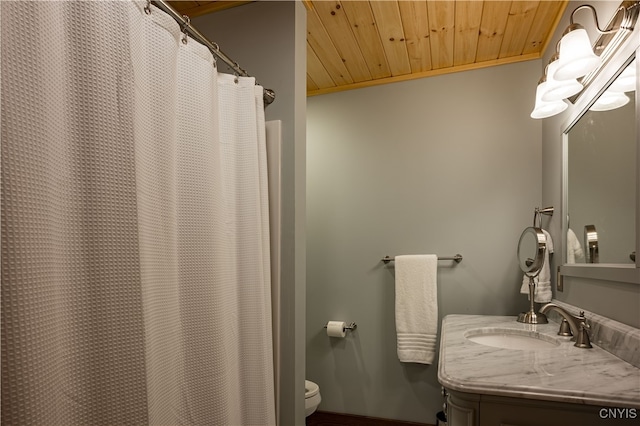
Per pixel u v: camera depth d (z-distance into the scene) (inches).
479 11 68.6
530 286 69.9
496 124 87.3
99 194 30.5
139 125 34.4
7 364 23.2
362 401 92.7
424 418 87.9
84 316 29.3
